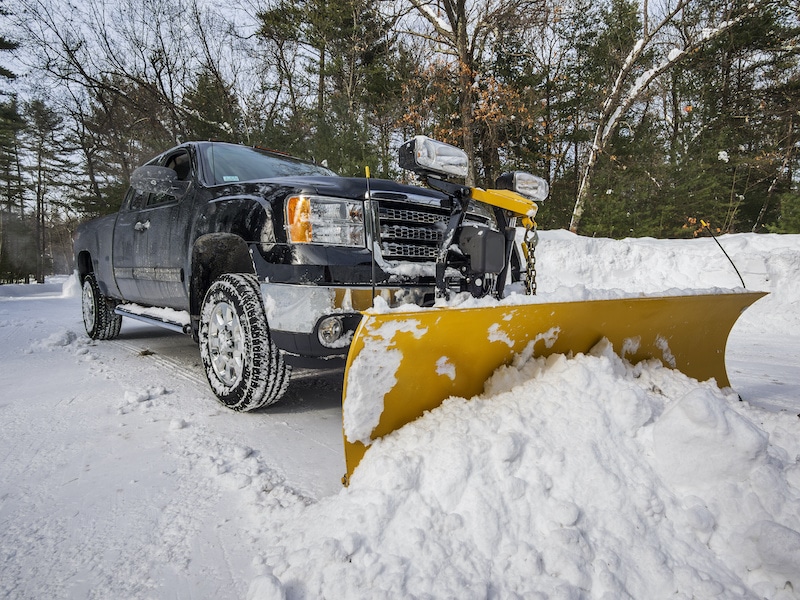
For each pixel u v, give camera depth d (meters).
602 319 1.90
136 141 18.91
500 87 12.82
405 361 1.58
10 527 1.53
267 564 1.30
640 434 1.58
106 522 1.56
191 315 2.96
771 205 17.95
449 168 2.11
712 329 2.49
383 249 2.32
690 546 1.27
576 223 12.53
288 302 2.15
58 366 3.76
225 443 2.20
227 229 2.51
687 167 13.52
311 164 3.98
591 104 17.97
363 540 1.28
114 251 4.25
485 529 1.29
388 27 14.96
